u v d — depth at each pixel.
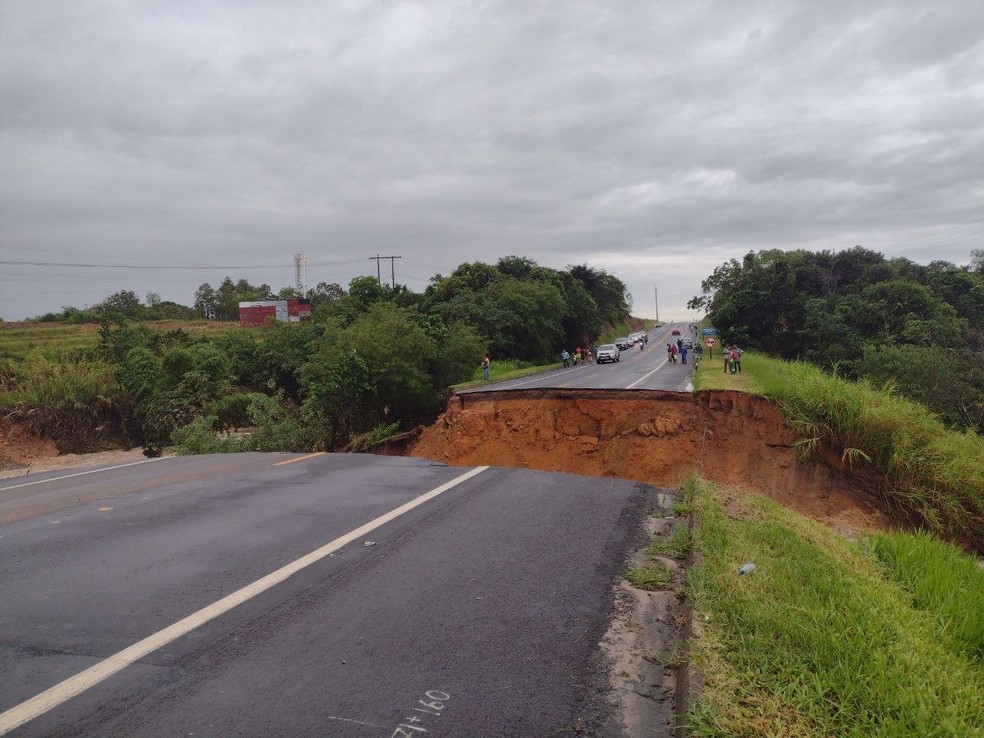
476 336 39.59
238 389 40.25
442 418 14.60
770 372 17.33
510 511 6.94
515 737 2.97
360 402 27.98
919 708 3.17
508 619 4.25
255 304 71.94
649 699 3.34
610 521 6.64
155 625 4.09
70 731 2.94
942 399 24.45
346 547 5.69
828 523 9.87
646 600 4.63
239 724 3.02
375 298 46.69
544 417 12.71
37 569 5.13
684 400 11.93
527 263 69.25
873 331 38.25
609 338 98.38
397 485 8.26
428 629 4.08
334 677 3.47
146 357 36.09
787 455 10.92
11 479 9.50
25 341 48.22
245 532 6.16
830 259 48.12
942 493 10.11
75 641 3.86
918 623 4.86
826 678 3.35
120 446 33.62
